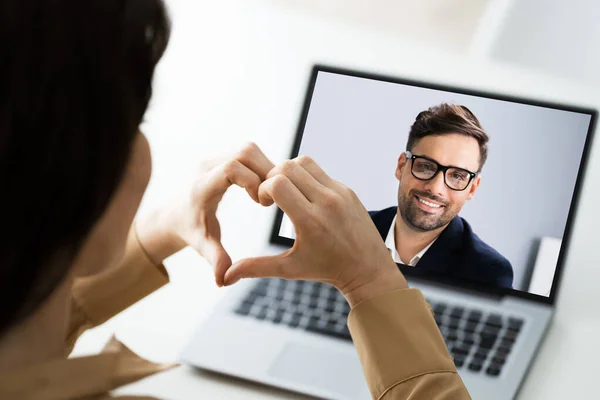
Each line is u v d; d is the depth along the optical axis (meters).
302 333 0.68
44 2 0.22
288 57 1.02
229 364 0.64
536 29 1.04
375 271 0.47
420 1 1.10
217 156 0.54
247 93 0.99
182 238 0.53
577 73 0.94
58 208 0.23
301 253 0.48
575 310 0.73
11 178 0.22
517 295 0.75
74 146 0.23
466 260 0.77
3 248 0.23
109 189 0.24
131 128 0.25
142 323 0.72
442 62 0.98
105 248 0.32
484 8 1.07
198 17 1.09
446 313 0.71
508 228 0.78
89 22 0.23
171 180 0.89
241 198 0.87
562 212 0.78
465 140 0.81
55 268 0.25
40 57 0.22
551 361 0.67
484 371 0.64
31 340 0.31
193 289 0.76
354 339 0.45
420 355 0.43
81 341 0.69
